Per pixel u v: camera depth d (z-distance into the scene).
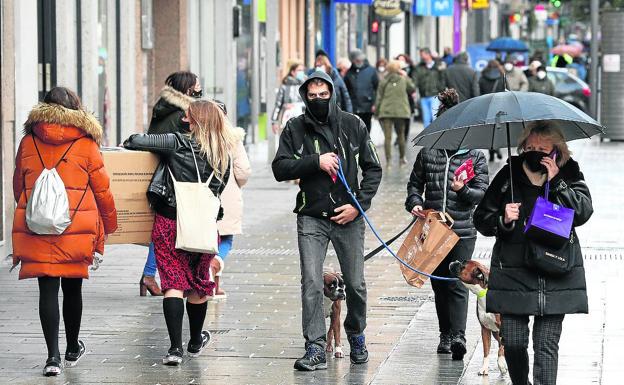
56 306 22.08
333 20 98.19
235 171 27.78
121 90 48.50
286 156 22.42
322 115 22.38
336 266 33.25
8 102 34.84
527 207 18.44
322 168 21.92
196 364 22.78
